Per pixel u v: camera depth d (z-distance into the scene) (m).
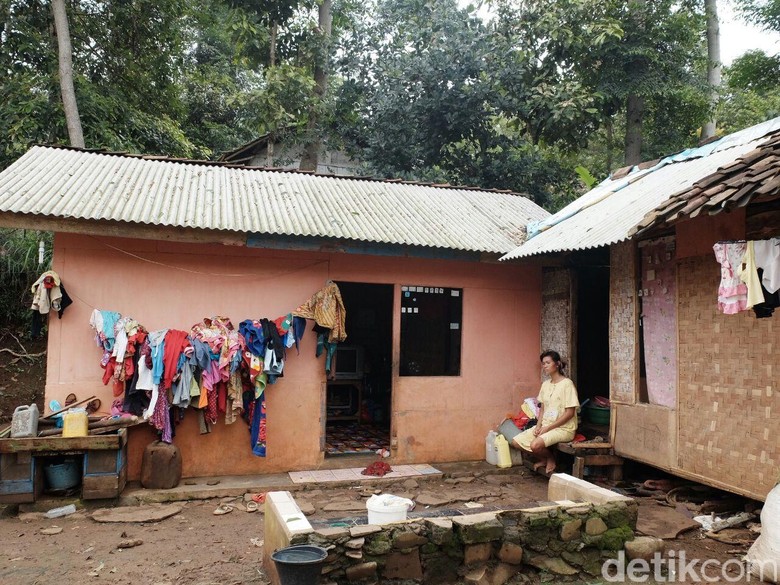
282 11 13.70
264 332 7.00
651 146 14.26
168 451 6.57
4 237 11.70
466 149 15.16
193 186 8.05
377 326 11.16
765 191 4.26
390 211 8.51
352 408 10.55
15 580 4.46
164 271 7.05
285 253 7.50
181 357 6.55
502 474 7.70
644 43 12.67
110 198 6.91
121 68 14.25
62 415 6.36
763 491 5.23
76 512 6.00
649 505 6.18
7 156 11.79
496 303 8.55
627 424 6.93
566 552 4.56
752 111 15.83
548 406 7.57
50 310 6.63
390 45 15.23
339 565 3.96
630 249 6.98
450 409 8.21
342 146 15.42
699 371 6.00
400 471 7.60
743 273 4.60
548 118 13.00
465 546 4.30
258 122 13.18
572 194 15.67
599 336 8.81
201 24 16.25
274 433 7.42
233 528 5.68
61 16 11.26
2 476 5.85
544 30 12.90
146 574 4.59
